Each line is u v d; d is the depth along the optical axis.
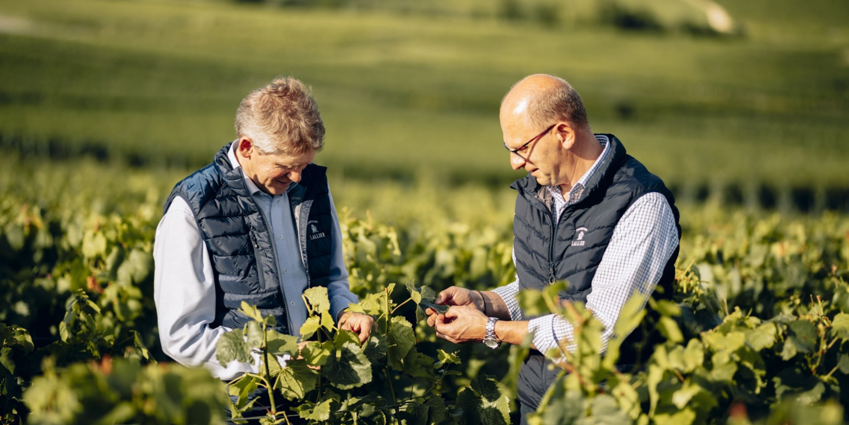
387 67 79.94
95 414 1.46
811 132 59.38
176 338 2.24
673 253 2.33
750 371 1.96
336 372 2.18
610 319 2.24
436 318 2.48
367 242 3.77
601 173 2.32
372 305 2.37
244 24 97.94
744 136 57.19
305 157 2.25
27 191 11.70
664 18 111.31
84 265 3.91
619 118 62.06
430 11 114.88
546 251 2.48
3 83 56.50
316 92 68.00
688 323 2.55
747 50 91.88
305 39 92.56
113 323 3.58
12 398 2.71
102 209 7.59
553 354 1.79
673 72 80.31
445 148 48.78
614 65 83.00
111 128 47.56
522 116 2.33
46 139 40.69
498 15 112.06
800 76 79.50
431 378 2.54
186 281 2.27
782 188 34.06
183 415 1.48
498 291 2.80
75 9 94.62
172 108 57.31
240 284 2.33
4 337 2.70
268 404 2.42
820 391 2.02
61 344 2.91
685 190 34.62
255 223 2.35
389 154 45.22
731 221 10.32
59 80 60.31
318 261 2.51
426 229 6.39
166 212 2.35
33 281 4.05
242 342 1.94
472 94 70.12
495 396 2.42
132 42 82.00
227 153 2.40
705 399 1.73
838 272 3.62
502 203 19.47
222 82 67.94
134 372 1.54
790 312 3.22
